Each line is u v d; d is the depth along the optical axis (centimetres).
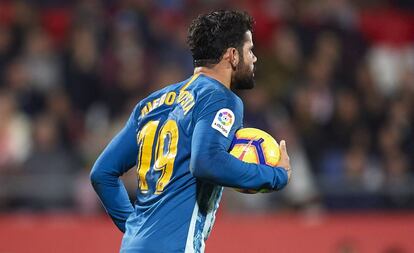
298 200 3231
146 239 1502
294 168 3322
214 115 1485
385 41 4797
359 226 3186
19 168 3250
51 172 3228
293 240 3148
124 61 3938
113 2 4316
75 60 3941
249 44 1573
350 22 4547
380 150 3769
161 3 4469
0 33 4028
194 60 1588
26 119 3656
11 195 3150
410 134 3850
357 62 4231
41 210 3144
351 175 3397
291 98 3853
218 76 1555
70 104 3822
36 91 3828
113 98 3800
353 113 3853
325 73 4041
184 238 1498
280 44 4122
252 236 3133
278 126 3534
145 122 1592
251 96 3531
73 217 3134
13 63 3947
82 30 4069
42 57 3972
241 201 3172
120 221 1655
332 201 3244
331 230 3172
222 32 1549
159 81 3812
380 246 3173
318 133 3719
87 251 3095
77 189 3177
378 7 4922
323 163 3588
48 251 3095
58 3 4588
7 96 3716
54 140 3450
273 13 4488
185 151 1514
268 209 3192
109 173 1638
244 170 1472
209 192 1530
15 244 3100
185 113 1525
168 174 1523
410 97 4106
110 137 3372
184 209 1505
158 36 4181
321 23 4334
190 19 4312
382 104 3944
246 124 3444
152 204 1532
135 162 1642
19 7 4209
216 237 3120
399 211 3228
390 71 4434
